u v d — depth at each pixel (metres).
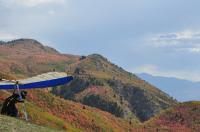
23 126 25.98
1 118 26.20
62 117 158.75
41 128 27.56
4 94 94.06
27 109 105.31
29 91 152.75
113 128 198.62
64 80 29.03
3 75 141.38
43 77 29.58
